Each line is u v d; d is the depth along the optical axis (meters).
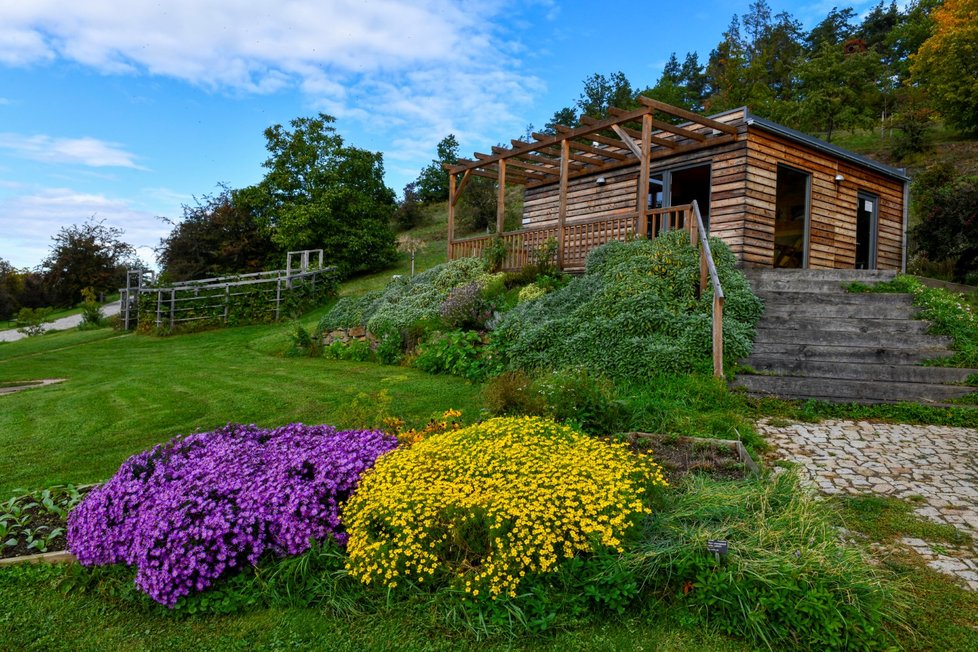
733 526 2.96
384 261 25.52
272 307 17.17
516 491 2.80
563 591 2.65
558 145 12.99
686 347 6.51
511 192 36.56
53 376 10.80
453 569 2.76
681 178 12.29
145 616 2.78
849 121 29.67
